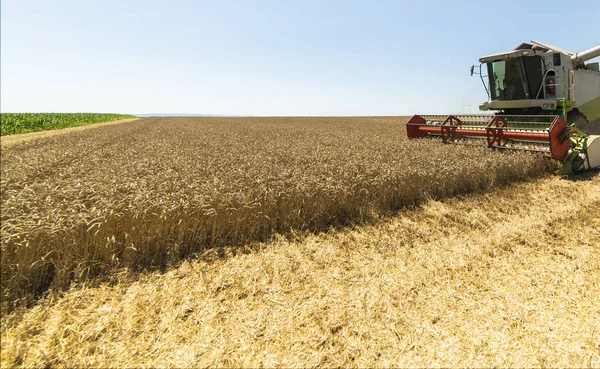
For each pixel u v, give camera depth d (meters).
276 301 2.77
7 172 7.21
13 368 2.04
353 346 2.23
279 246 3.92
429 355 2.13
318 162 7.46
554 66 8.73
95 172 6.61
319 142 13.59
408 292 2.87
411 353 2.15
